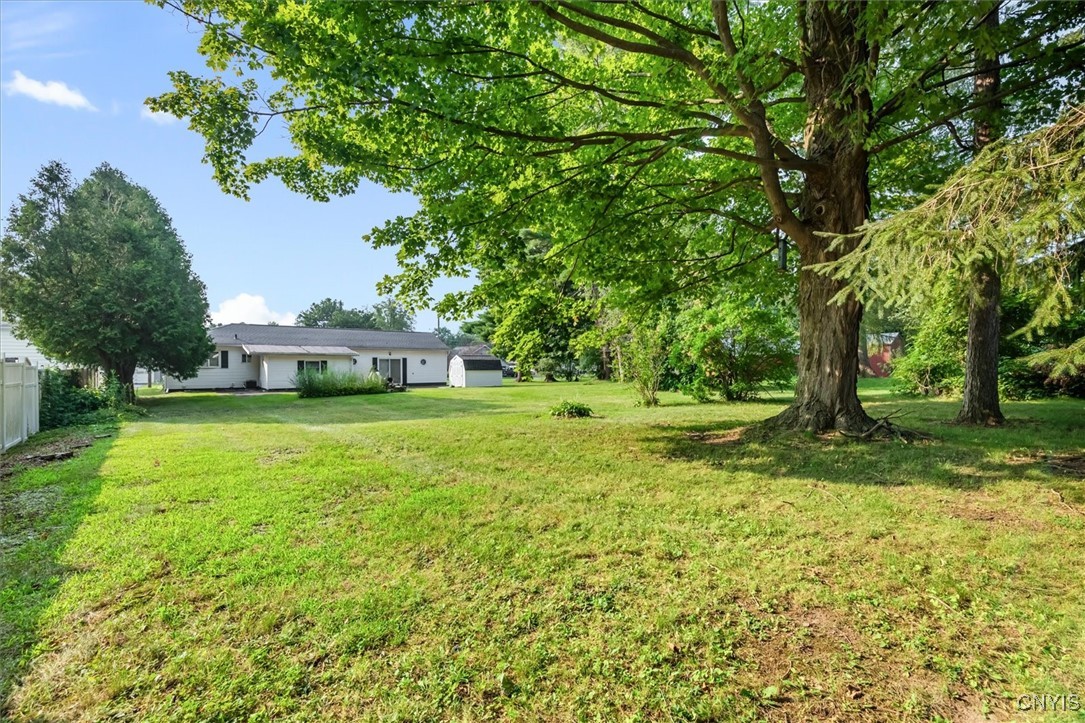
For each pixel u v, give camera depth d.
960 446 6.29
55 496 5.03
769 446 6.70
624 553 3.41
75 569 3.25
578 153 7.65
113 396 14.32
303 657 2.32
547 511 4.32
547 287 9.91
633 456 6.59
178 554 3.46
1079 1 4.91
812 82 6.77
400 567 3.24
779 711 1.96
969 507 4.14
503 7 5.52
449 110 5.71
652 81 7.40
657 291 9.59
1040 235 3.18
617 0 5.73
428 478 5.61
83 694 2.08
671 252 8.97
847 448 6.29
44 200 18.41
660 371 14.58
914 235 3.58
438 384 35.56
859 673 2.17
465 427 10.08
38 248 18.08
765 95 7.73
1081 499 4.19
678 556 3.34
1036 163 3.20
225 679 2.17
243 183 7.30
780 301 11.99
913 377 15.23
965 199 3.43
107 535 3.85
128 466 6.47
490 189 7.38
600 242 8.09
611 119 7.93
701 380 14.94
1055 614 2.54
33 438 9.70
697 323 14.72
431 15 5.45
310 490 5.15
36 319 17.80
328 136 6.89
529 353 11.41
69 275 18.41
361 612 2.68
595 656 2.30
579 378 34.59
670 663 2.24
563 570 3.16
